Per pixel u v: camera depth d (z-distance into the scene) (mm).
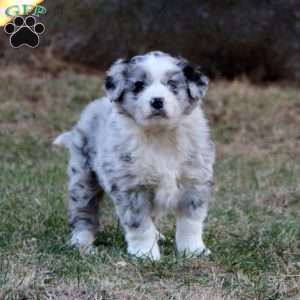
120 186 9055
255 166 15789
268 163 16094
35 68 22031
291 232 10430
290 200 12969
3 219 10906
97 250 9266
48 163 15477
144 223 9109
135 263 8781
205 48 21703
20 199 12070
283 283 8406
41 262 8797
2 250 9312
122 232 10352
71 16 19969
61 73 21797
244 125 18859
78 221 10227
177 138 8969
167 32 21234
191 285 8281
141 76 8961
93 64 22281
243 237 10305
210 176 9273
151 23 21062
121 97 9039
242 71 22312
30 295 7836
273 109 19547
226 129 18688
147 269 8688
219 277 8578
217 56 22000
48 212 11320
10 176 13969
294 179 14422
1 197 12164
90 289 7949
